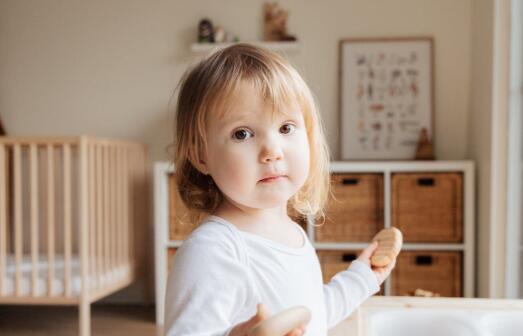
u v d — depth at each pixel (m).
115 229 2.62
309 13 3.00
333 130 3.00
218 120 0.55
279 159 0.55
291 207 0.73
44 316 2.85
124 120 3.12
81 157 2.21
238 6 3.04
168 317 0.53
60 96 3.15
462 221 2.58
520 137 2.31
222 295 0.53
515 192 2.32
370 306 1.03
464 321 0.97
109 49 3.12
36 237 2.23
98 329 2.59
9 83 3.17
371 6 2.98
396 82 2.96
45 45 3.15
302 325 0.43
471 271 2.55
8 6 3.16
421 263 2.62
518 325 0.99
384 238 0.80
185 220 0.76
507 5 2.31
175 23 3.08
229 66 0.58
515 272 2.32
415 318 1.00
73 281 2.24
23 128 3.17
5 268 2.39
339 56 2.98
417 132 2.95
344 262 2.66
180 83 0.65
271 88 0.55
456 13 2.93
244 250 0.57
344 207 2.64
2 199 2.22
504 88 2.33
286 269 0.59
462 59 2.93
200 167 0.60
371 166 2.59
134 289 3.14
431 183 2.63
